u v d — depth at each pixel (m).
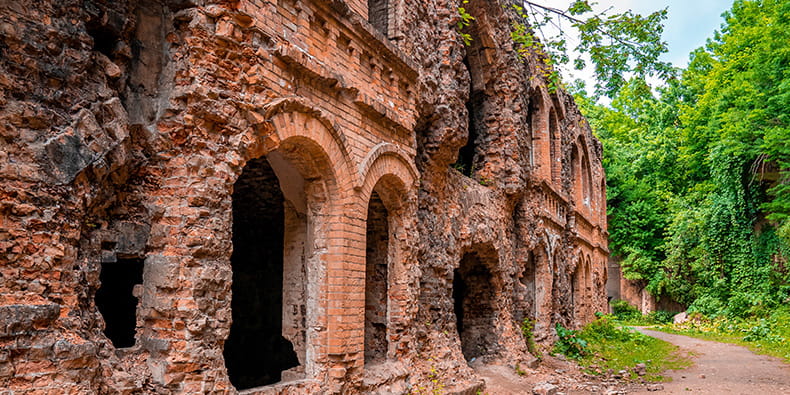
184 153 6.51
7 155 5.00
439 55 12.75
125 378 5.79
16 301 4.90
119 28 6.21
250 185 11.71
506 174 16.91
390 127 10.04
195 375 6.21
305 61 7.63
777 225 31.28
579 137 29.47
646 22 11.30
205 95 6.50
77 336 5.27
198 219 6.39
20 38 5.14
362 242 8.94
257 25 6.96
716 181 34.31
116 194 6.23
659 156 44.47
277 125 7.30
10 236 4.93
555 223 22.09
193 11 6.54
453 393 11.29
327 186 8.47
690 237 37.22
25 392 4.79
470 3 15.30
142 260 6.64
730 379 16.47
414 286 10.88
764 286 32.22
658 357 21.36
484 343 15.94
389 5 10.98
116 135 5.93
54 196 5.24
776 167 30.92
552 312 21.70
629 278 42.88
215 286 6.51
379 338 10.63
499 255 15.91
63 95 5.47
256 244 13.19
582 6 11.26
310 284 8.45
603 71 11.80
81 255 5.70
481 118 17.14
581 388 14.48
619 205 45.56
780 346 24.08
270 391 7.32
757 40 28.92
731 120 30.03
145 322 6.30
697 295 38.31
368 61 9.45
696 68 36.31
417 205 11.38
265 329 12.88
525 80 18.52
